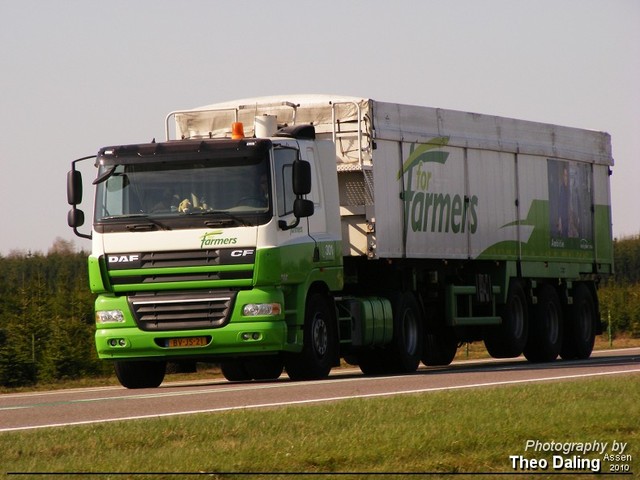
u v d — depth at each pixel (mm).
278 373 60188
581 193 73688
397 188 56062
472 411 30094
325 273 49812
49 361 76188
